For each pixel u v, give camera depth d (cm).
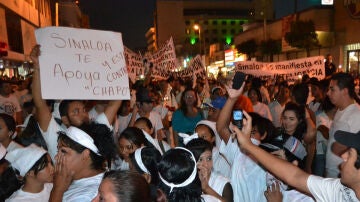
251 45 4319
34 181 286
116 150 294
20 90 1135
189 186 214
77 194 241
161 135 606
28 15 3950
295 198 273
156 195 213
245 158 312
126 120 611
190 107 606
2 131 388
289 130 438
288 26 3488
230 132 339
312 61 988
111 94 359
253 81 973
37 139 359
